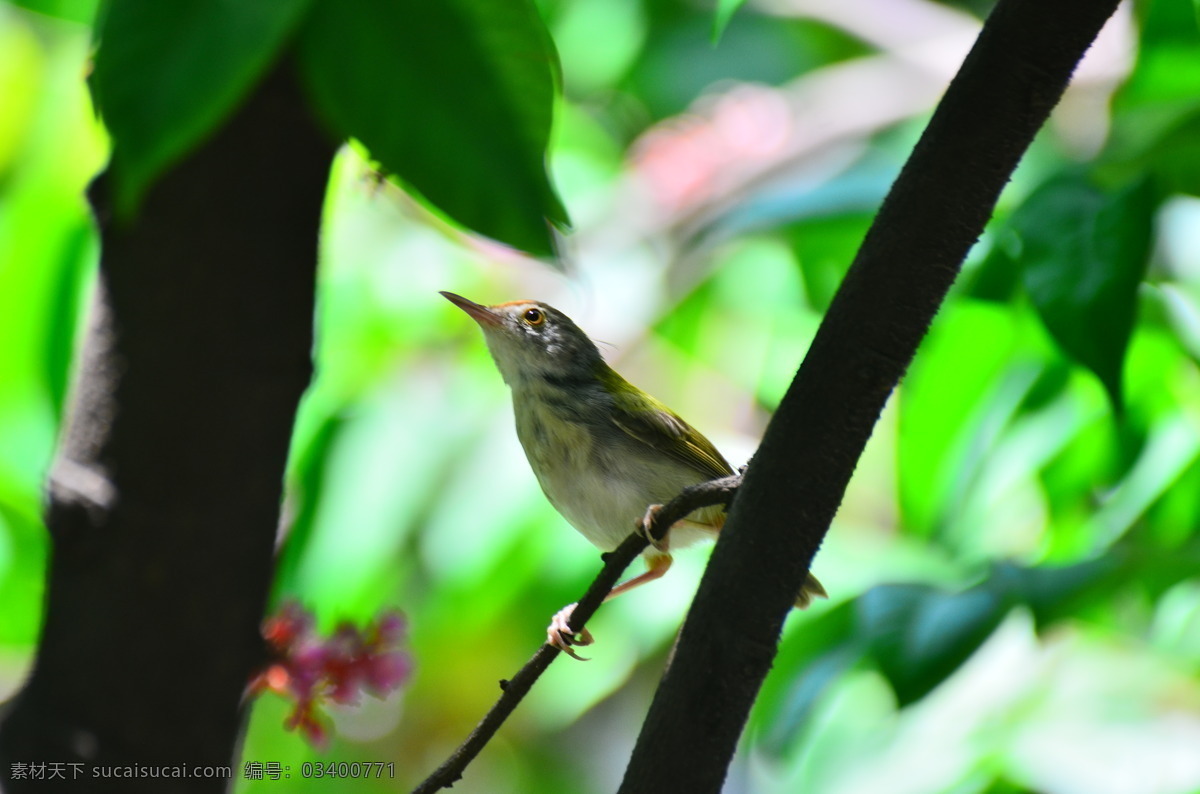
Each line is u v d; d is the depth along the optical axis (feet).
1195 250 32.53
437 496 37.68
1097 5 11.82
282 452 15.21
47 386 25.41
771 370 40.11
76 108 37.68
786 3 49.55
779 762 30.53
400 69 13.30
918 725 39.81
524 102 13.42
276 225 14.55
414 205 22.33
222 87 11.04
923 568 32.65
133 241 14.32
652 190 42.55
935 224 12.40
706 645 13.30
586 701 39.45
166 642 14.66
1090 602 26.43
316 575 35.70
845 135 42.52
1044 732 39.40
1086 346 19.10
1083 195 19.93
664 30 54.34
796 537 13.04
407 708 49.39
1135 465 30.37
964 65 12.39
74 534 14.49
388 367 39.09
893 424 42.68
